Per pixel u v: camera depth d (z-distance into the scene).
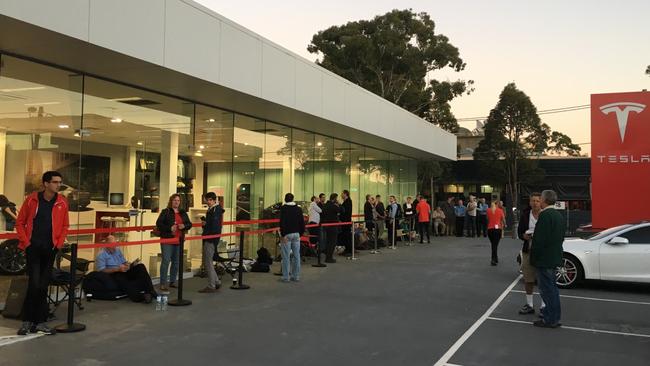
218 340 6.43
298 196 16.47
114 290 8.77
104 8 7.83
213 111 12.83
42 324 6.71
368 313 8.08
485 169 38.72
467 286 10.72
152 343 6.26
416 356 5.86
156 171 11.66
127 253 11.34
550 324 7.30
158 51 8.82
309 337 6.63
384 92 35.53
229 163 13.35
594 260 10.50
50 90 9.05
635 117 14.61
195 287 10.28
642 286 11.11
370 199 18.31
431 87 36.03
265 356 5.80
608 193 14.74
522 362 5.70
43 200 6.67
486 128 39.22
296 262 11.20
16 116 8.57
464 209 26.19
